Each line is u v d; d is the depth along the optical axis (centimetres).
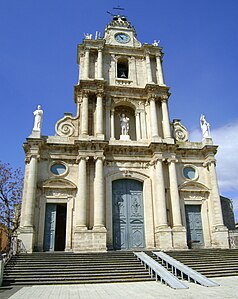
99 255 2273
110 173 3103
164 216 2914
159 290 1486
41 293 1447
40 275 1855
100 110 3316
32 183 2805
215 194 3180
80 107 3431
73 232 2803
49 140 3141
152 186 3148
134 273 1927
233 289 1465
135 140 3547
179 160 3328
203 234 3120
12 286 1689
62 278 1819
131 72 3769
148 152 3259
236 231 3038
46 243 2784
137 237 2998
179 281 1641
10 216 4122
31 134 3008
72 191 2977
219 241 2981
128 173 3155
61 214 3547
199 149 3372
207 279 1683
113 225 2989
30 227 2650
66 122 3338
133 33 4112
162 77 3734
